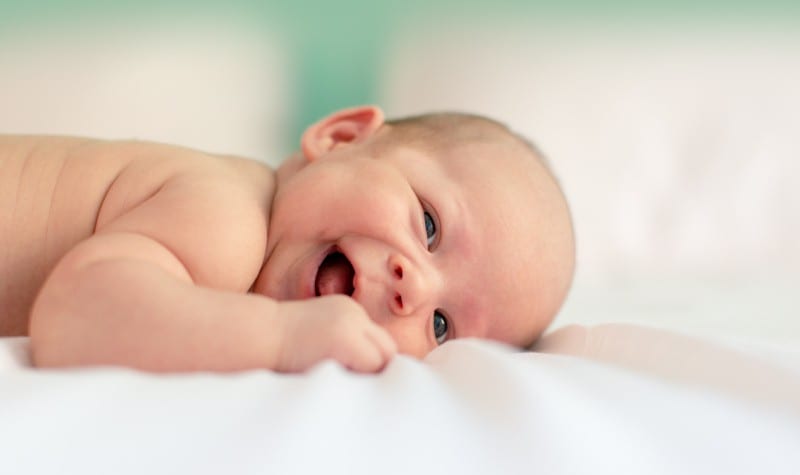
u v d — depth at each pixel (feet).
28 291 3.95
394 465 1.84
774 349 3.13
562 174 9.02
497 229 4.32
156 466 1.68
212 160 4.27
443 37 9.68
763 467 2.07
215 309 2.83
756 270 8.42
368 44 9.70
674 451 2.09
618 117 9.25
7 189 3.95
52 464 1.64
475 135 4.85
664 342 3.37
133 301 2.78
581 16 9.44
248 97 9.09
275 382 2.37
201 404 2.03
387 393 2.36
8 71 8.35
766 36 9.25
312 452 1.80
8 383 2.03
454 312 4.23
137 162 4.03
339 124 5.16
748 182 8.86
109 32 8.70
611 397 2.42
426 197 4.32
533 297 4.42
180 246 3.39
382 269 4.02
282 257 4.22
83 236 3.93
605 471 1.91
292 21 9.29
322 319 2.93
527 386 2.35
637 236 8.61
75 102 8.51
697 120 9.18
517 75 9.48
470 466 1.88
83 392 2.00
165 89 8.84
